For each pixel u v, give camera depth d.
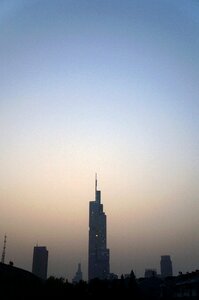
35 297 81.12
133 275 128.62
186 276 87.81
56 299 92.19
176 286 93.31
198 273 78.25
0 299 66.50
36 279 95.31
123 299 117.94
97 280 118.62
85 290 108.69
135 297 121.69
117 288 120.12
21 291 76.19
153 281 144.62
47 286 91.25
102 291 115.50
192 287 76.00
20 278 83.25
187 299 79.44
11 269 89.19
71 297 99.62
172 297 96.25
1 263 90.75
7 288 72.19
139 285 144.25
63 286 98.31
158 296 129.75
